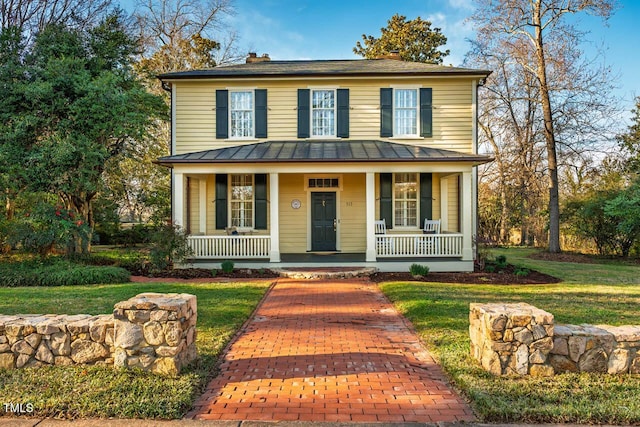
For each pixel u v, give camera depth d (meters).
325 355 5.54
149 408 3.79
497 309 4.79
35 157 12.45
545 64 20.81
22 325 4.75
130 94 14.08
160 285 10.58
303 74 15.02
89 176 13.65
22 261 13.23
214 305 8.16
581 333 4.64
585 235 20.92
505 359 4.55
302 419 3.77
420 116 15.27
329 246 15.89
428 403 4.10
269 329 6.85
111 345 4.73
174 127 15.38
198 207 15.50
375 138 15.49
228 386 4.51
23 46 14.56
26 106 13.03
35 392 4.08
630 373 4.59
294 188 15.88
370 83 15.47
